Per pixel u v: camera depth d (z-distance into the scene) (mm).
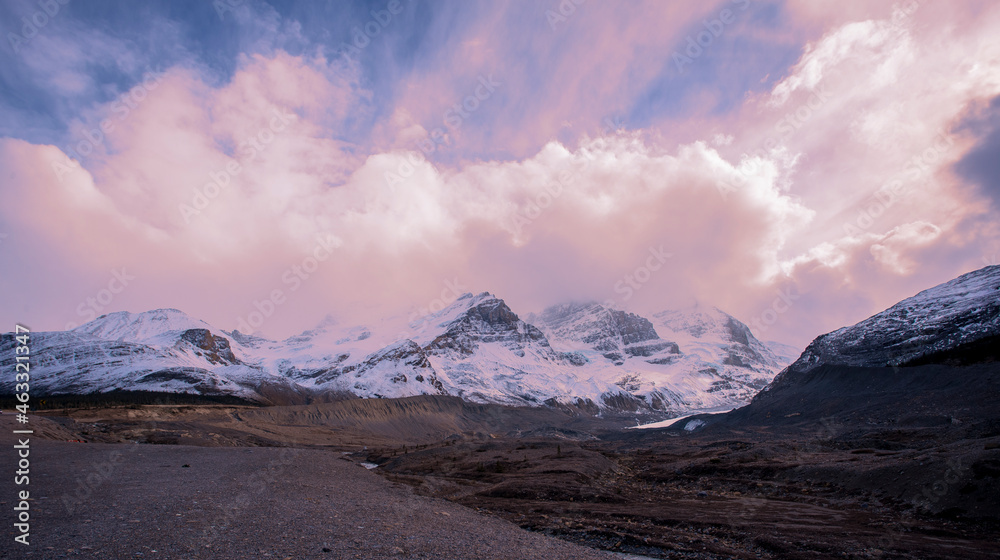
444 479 52625
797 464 46469
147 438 83125
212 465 40438
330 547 16781
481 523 25453
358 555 16062
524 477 48656
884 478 35469
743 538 25109
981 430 53000
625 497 39344
